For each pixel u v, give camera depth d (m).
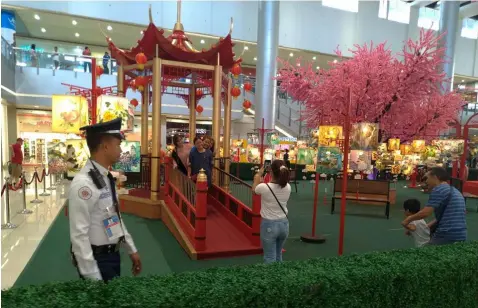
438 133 13.04
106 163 2.01
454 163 12.48
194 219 4.85
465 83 27.61
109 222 1.96
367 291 2.11
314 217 5.90
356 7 20.55
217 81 7.30
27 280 3.79
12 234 5.44
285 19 19.08
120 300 1.57
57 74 14.77
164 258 4.62
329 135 6.64
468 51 24.77
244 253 4.79
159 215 6.79
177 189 5.89
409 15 21.92
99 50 19.98
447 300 2.45
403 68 9.80
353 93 9.64
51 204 7.65
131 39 18.83
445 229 3.45
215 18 17.61
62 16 15.23
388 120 10.49
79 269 1.78
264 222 3.61
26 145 15.45
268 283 1.89
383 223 7.34
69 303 1.52
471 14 22.28
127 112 6.34
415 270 2.29
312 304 1.96
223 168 7.85
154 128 6.84
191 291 1.72
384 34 21.58
